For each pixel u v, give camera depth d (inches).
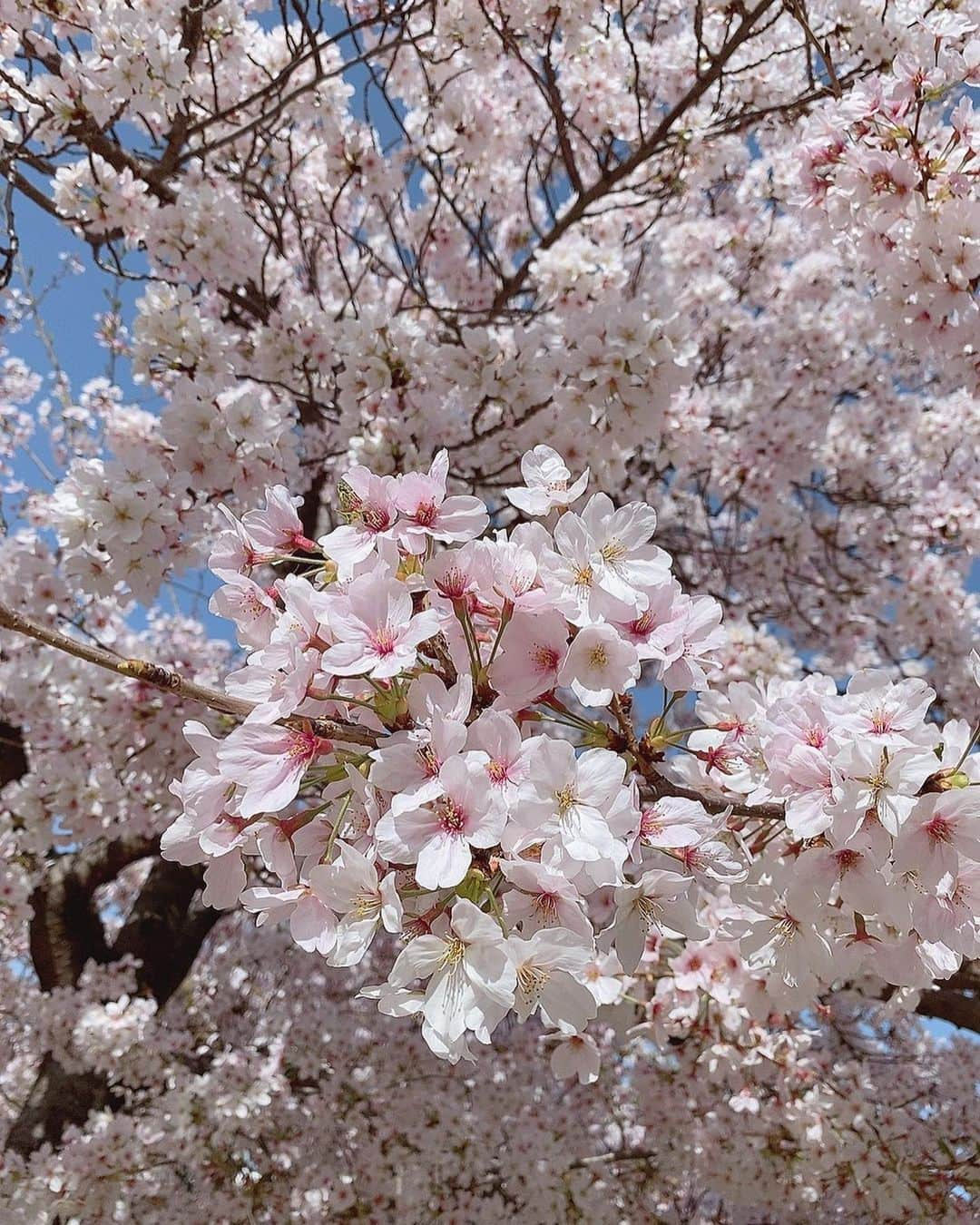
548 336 167.3
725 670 191.8
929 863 54.0
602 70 202.1
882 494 280.2
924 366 291.7
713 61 159.6
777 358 276.5
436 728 49.6
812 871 60.6
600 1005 95.5
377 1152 191.3
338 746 55.6
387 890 47.5
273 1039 208.7
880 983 157.1
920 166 112.7
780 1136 161.0
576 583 56.4
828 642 287.0
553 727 68.8
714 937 114.9
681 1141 174.7
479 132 202.7
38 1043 208.7
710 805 62.1
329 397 176.1
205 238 162.2
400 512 58.0
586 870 48.9
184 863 56.7
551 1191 181.6
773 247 278.5
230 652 267.4
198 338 146.1
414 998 47.2
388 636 52.7
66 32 163.3
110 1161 163.9
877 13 141.9
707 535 286.5
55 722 184.9
